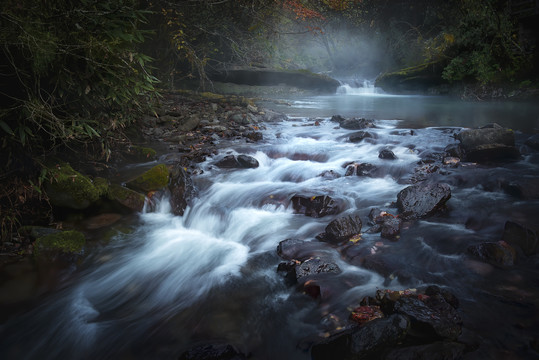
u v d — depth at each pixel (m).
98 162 4.88
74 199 3.99
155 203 4.47
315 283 3.03
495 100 13.22
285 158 6.31
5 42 3.25
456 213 4.12
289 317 2.78
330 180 5.29
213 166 5.70
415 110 11.21
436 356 2.16
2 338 2.68
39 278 3.28
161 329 2.73
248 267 3.47
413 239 3.65
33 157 3.93
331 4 21.09
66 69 3.78
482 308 2.67
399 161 5.75
